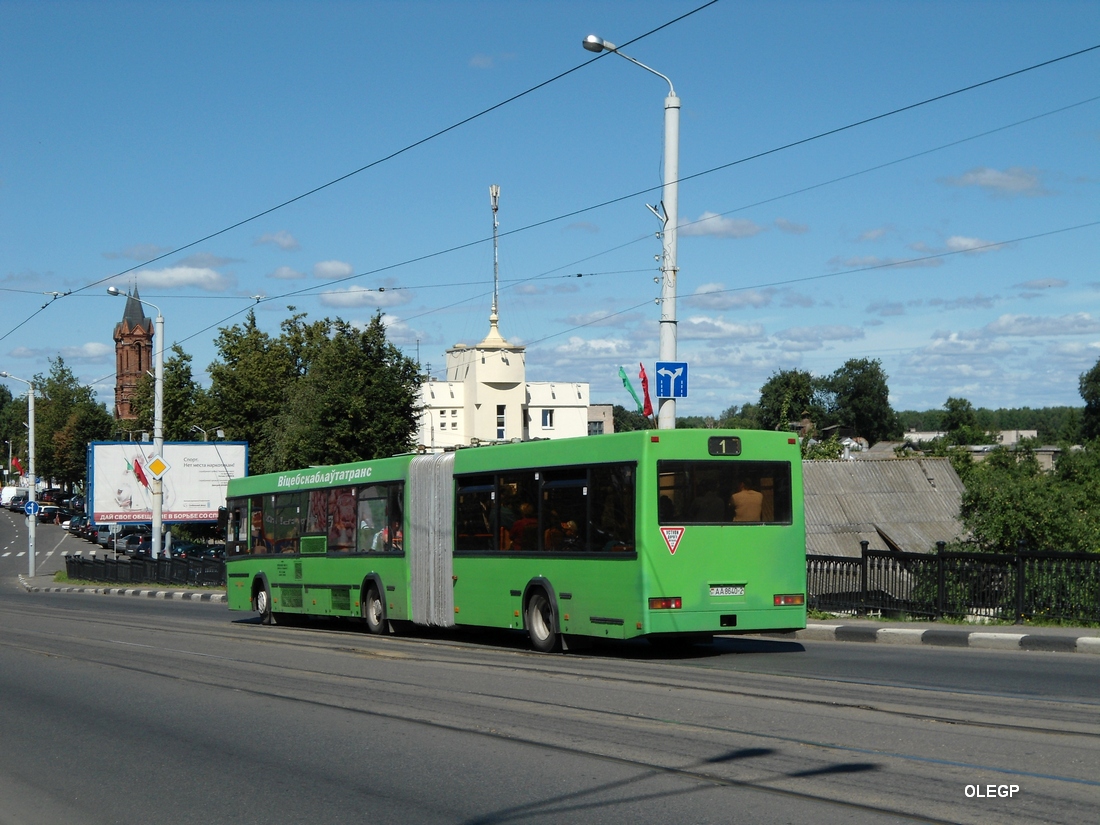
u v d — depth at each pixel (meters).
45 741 10.20
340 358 46.34
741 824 6.43
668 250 19.72
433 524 18.72
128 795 8.00
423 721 10.22
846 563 20.30
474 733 9.52
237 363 75.38
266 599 24.17
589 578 15.21
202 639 19.91
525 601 16.48
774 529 15.02
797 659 14.23
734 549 14.76
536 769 8.07
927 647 15.77
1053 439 136.75
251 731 10.20
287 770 8.50
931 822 6.30
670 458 14.59
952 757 7.79
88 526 84.25
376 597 20.36
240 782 8.20
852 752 8.09
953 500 36.25
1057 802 6.57
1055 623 16.69
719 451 14.84
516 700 11.17
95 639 20.45
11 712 11.95
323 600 21.89
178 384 81.62
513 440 18.16
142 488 59.41
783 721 9.41
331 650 17.02
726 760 8.02
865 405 113.88
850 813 6.54
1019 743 8.17
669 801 7.00
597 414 103.88
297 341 75.88
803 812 6.61
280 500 23.91
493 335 83.62
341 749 9.16
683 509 14.57
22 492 130.62
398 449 45.84
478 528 17.64
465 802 7.28
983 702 10.00
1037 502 26.69
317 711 11.11
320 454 44.94
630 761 8.15
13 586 50.84
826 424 112.44
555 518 15.97
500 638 18.95
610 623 14.78
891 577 19.30
